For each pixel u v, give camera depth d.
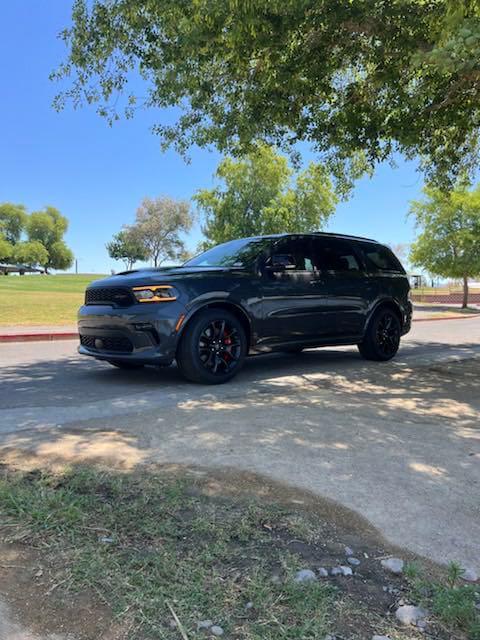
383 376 6.92
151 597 1.99
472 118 8.70
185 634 1.80
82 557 2.23
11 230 105.81
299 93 7.32
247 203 30.41
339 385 6.22
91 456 3.49
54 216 109.69
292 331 6.82
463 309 29.95
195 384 6.07
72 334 12.07
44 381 6.28
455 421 4.65
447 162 9.78
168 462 3.41
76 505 2.70
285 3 5.43
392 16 5.93
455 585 2.14
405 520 2.71
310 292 6.99
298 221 30.20
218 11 5.53
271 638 1.80
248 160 29.33
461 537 2.56
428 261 29.36
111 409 4.82
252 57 6.59
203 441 3.85
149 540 2.40
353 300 7.57
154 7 6.29
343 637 1.82
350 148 8.18
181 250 68.31
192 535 2.46
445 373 7.27
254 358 8.48
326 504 2.85
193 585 2.07
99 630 1.82
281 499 2.89
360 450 3.74
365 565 2.28
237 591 2.04
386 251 8.46
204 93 7.42
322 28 6.26
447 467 3.47
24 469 3.22
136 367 7.29
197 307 5.87
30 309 18.02
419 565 2.29
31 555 2.25
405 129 7.63
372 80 7.47
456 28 4.43
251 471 3.28
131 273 6.18
